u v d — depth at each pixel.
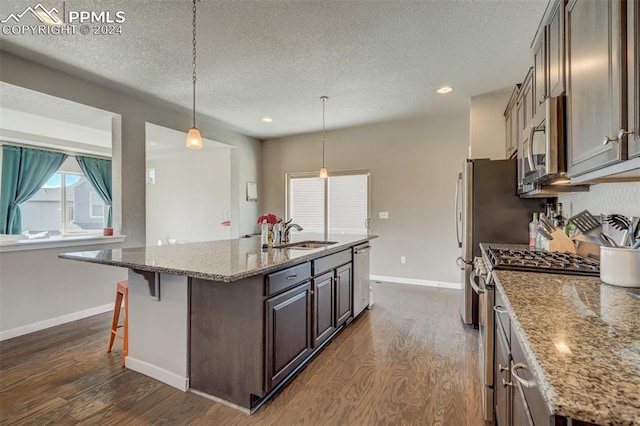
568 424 0.55
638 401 0.53
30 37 2.58
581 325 0.86
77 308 3.45
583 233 1.90
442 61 3.02
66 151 6.86
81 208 7.22
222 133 5.47
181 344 2.14
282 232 3.22
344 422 1.81
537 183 2.07
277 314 2.03
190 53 2.85
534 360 0.68
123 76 3.32
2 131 5.46
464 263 3.27
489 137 3.88
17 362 2.48
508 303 1.07
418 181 5.05
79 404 1.96
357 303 3.47
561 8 1.54
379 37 2.61
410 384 2.19
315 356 2.61
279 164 6.23
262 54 2.88
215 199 6.70
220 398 2.01
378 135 5.33
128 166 3.84
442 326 3.26
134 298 2.35
